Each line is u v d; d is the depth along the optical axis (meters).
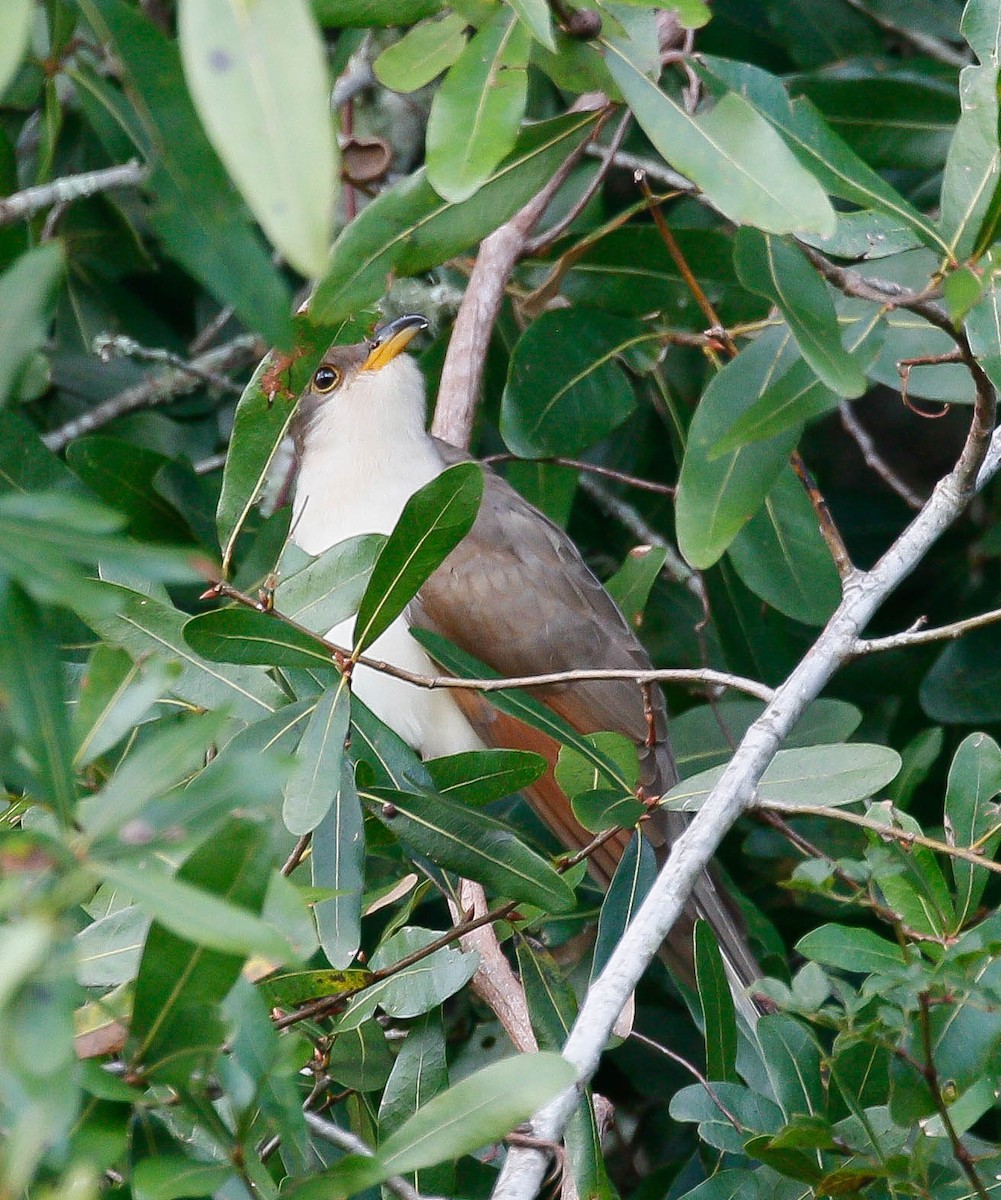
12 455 7.13
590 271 9.03
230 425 10.05
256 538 8.52
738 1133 5.91
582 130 6.11
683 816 8.88
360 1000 6.03
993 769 5.95
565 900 5.63
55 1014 2.78
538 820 9.48
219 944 2.89
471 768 5.90
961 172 5.98
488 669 6.28
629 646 9.84
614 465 10.77
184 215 3.30
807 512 8.28
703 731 9.14
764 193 5.00
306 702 5.55
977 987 5.04
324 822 5.69
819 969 5.31
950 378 7.51
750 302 8.95
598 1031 4.57
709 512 6.86
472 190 4.82
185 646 5.88
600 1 5.46
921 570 10.59
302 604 5.64
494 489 10.20
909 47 10.61
